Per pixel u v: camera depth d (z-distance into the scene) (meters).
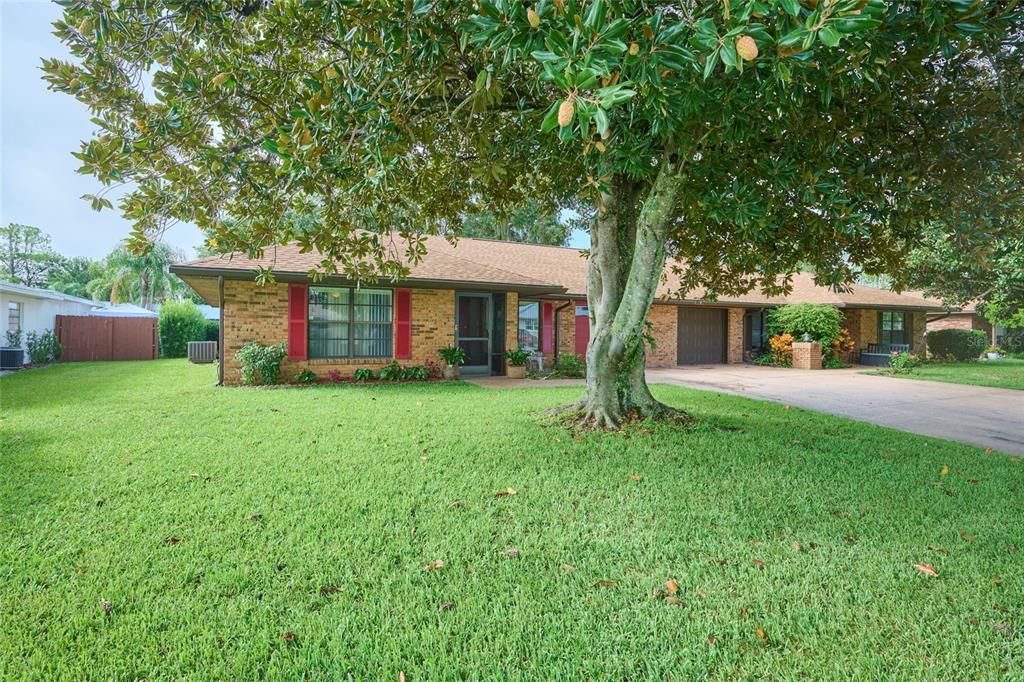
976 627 2.39
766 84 2.97
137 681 2.03
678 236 7.75
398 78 3.59
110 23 3.42
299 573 2.84
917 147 4.52
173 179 3.89
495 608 2.53
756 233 4.95
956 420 7.89
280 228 4.57
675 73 2.71
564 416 7.09
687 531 3.45
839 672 2.10
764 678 2.07
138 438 5.80
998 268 11.71
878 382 13.02
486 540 3.28
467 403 8.56
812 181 4.23
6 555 2.98
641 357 7.25
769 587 2.74
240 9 3.89
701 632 2.35
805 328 17.64
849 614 2.50
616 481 4.47
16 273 41.12
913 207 4.70
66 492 4.01
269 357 10.63
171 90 3.74
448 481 4.42
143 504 3.79
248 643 2.25
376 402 8.59
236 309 10.89
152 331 20.55
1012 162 4.15
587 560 3.04
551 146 5.36
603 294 7.11
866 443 6.05
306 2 3.14
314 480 4.39
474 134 4.71
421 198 6.04
